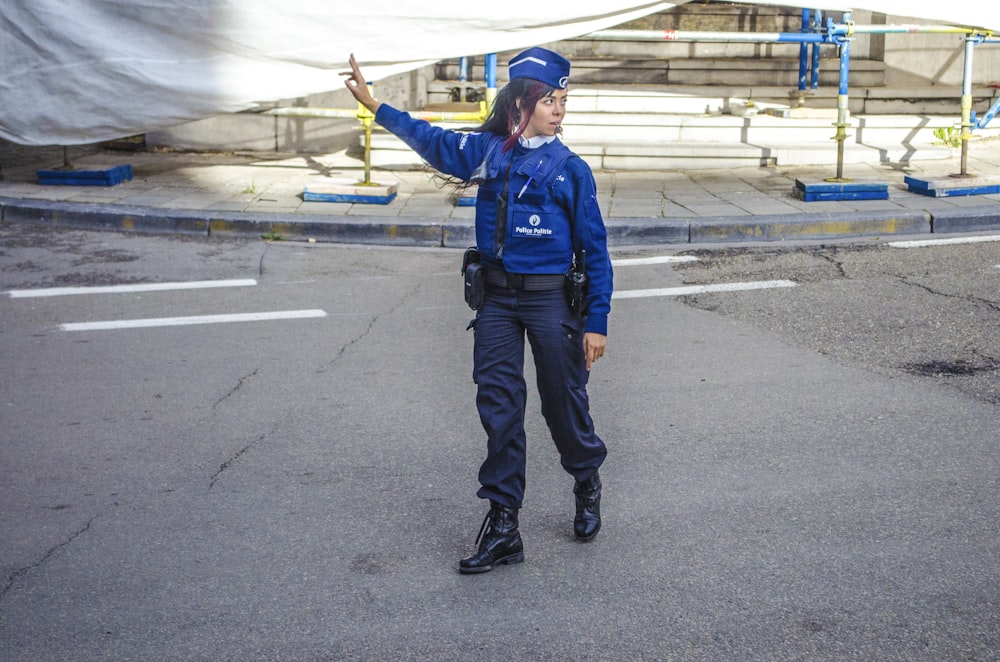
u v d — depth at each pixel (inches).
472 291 145.0
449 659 127.5
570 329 145.6
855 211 364.2
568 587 143.8
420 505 168.1
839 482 174.1
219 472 179.6
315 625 134.8
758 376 223.0
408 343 246.8
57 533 158.6
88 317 265.3
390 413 205.2
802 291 285.7
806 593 141.2
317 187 383.6
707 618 135.8
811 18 555.2
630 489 172.7
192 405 209.0
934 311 265.1
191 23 360.5
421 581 145.6
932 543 154.0
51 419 201.8
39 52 369.7
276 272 310.2
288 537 157.8
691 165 456.1
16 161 455.2
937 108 508.1
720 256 327.0
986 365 227.5
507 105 141.3
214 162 464.8
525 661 127.0
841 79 390.3
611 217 358.6
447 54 367.2
